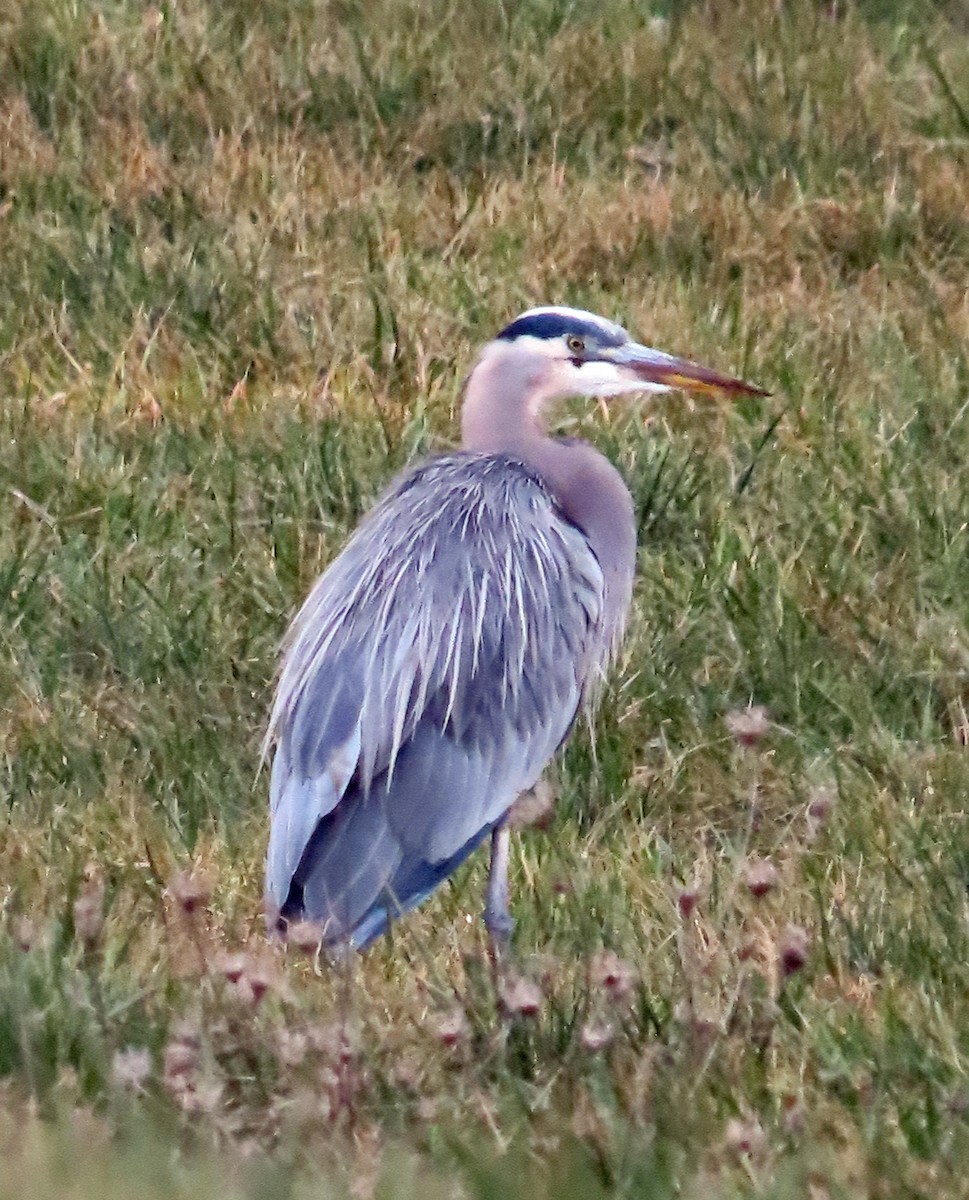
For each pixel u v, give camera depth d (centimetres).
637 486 1293
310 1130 756
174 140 1762
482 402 1087
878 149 1769
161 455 1339
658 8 1964
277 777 933
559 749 1086
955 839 988
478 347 1475
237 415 1404
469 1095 798
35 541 1256
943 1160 746
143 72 1808
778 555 1242
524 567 995
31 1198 686
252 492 1295
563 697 1005
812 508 1276
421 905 984
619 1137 750
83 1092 786
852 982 892
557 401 1403
